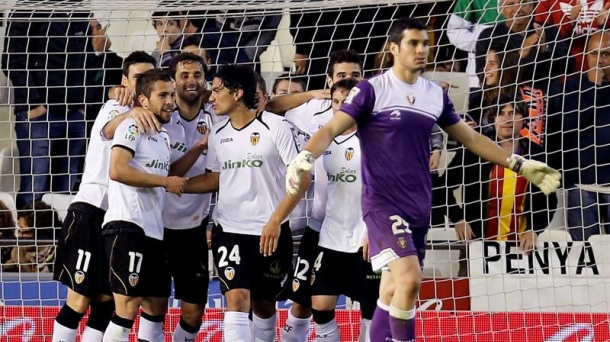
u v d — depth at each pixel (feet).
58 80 119.75
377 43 117.60
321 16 118.32
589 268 99.19
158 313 81.61
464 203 102.22
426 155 67.15
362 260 80.43
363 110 65.31
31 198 115.96
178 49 118.73
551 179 67.62
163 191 80.07
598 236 99.50
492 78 110.83
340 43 118.11
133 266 77.10
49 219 114.32
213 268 102.17
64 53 109.40
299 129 85.10
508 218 104.58
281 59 119.03
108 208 80.43
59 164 117.70
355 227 81.35
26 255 110.42
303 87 108.17
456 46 113.70
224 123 80.79
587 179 107.76
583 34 108.78
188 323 85.30
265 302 82.74
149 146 78.38
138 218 77.71
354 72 83.87
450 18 115.14
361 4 99.71
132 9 98.99
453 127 68.64
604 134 108.58
